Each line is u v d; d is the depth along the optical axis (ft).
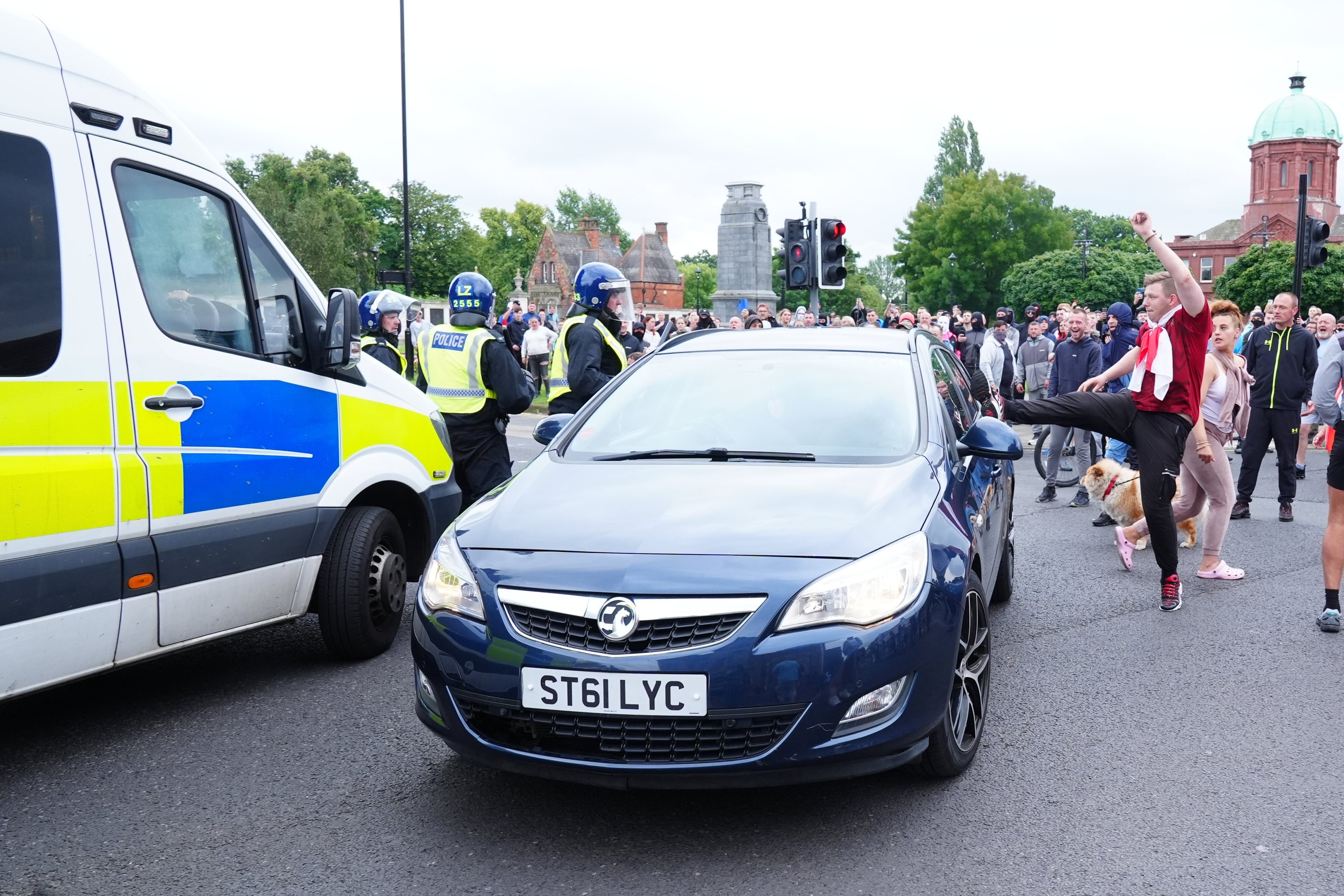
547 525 11.53
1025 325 56.03
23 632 11.71
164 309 13.62
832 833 10.93
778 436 13.66
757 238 105.09
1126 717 14.35
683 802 11.72
